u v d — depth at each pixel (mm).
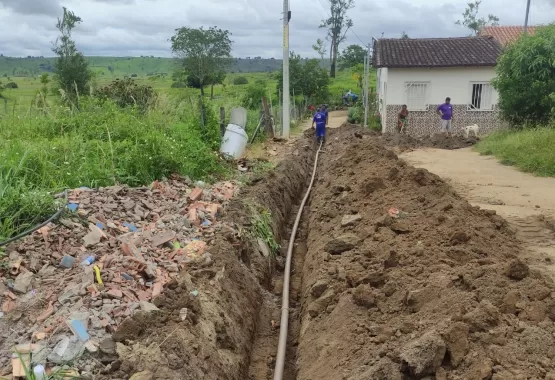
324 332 5371
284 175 12398
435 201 8102
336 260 6758
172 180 9812
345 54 63562
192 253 6453
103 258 5664
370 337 4746
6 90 22312
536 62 17766
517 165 13938
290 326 6512
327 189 11383
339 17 68188
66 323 4441
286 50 22984
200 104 15438
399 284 5449
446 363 3936
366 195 9289
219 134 14703
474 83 23141
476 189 11000
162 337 4434
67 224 6223
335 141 21281
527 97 18203
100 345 4246
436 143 19531
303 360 5352
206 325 5062
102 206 7168
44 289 5066
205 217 7809
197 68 37031
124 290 5141
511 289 4789
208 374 4469
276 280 7957
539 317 4371
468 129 21328
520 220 8406
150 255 6156
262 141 19578
